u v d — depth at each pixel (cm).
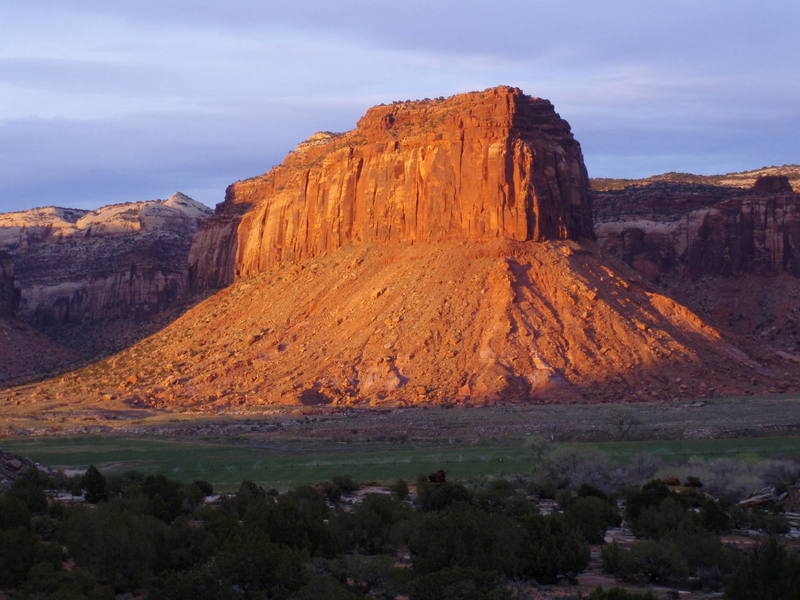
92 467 5584
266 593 3159
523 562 3475
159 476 5219
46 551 3538
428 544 3419
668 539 3725
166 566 3541
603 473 6894
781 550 3064
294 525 3850
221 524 3838
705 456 8569
